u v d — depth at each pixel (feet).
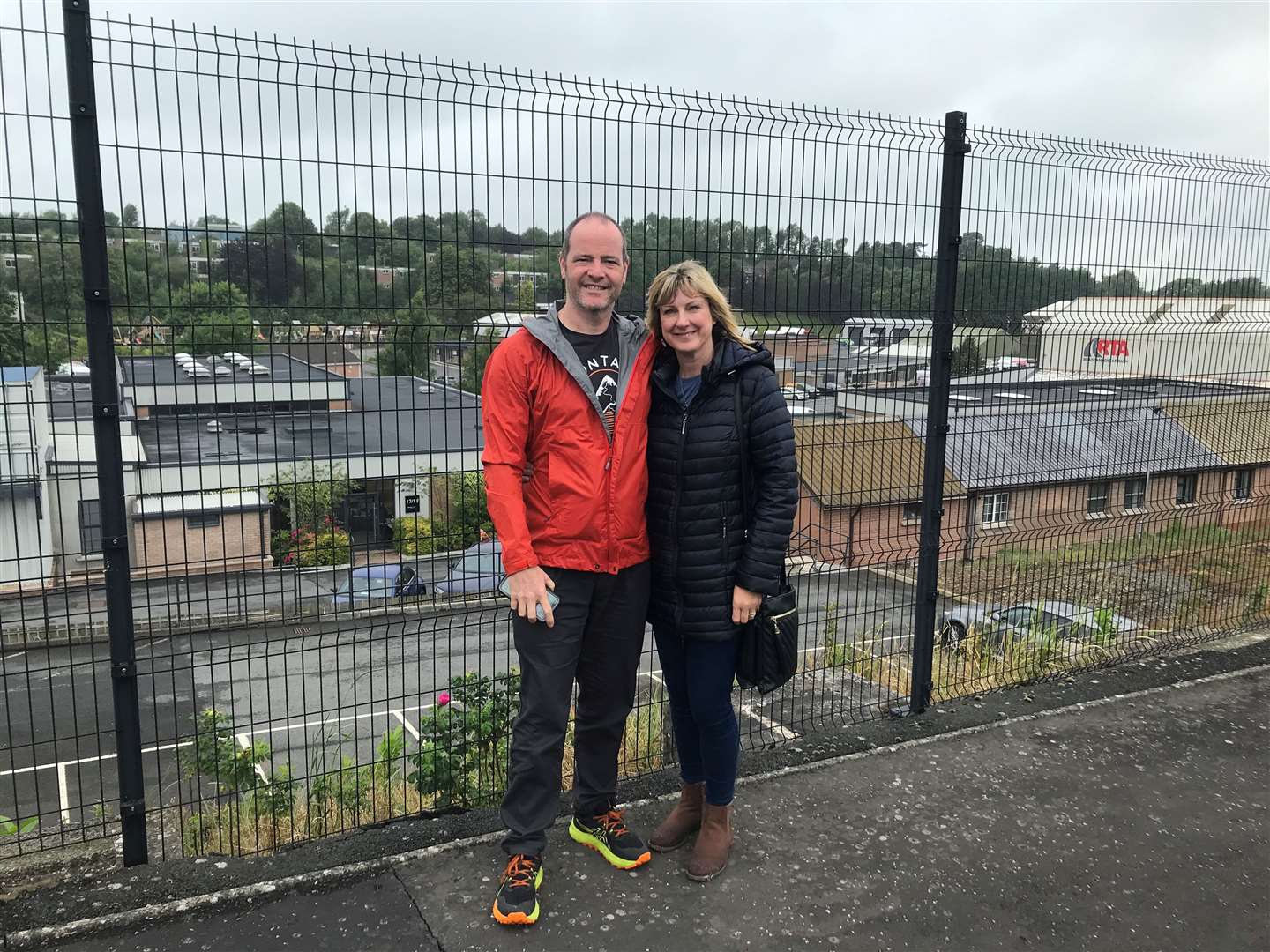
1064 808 10.25
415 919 8.11
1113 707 13.01
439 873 8.83
